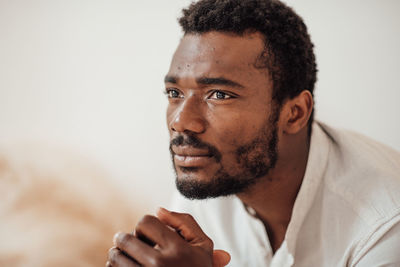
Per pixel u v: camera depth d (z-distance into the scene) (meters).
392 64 1.32
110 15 1.60
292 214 0.70
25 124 1.70
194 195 0.60
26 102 1.70
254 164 0.62
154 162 1.56
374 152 0.74
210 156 0.60
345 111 1.37
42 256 1.10
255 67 0.60
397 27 1.30
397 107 1.32
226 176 0.61
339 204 0.68
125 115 1.61
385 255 0.60
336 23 1.35
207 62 0.58
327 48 1.36
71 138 1.65
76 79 1.66
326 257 0.69
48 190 1.39
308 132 0.74
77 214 1.32
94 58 1.64
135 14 1.58
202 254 0.48
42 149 1.58
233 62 0.58
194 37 0.61
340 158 0.74
